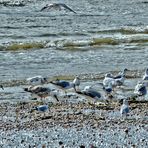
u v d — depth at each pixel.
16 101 31.66
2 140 21.95
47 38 59.78
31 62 45.81
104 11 82.38
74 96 32.53
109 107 29.50
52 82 33.03
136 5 89.50
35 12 79.38
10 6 84.88
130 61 47.22
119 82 34.41
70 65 44.84
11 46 53.34
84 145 20.81
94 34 63.41
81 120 26.19
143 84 32.81
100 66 44.69
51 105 30.16
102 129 24.02
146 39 59.16
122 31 65.56
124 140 21.70
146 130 23.86
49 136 22.66
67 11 79.94
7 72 41.56
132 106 29.75
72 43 55.91
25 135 22.97
